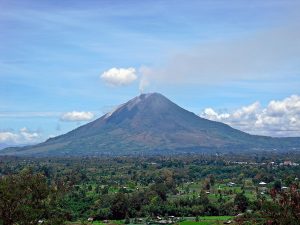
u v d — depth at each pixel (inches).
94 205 6761.8
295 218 1670.8
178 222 6343.5
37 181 2049.7
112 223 6294.3
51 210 2108.8
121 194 6983.3
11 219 1925.4
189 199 7598.4
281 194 1772.9
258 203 1926.7
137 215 6924.2
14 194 1934.1
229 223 5738.2
